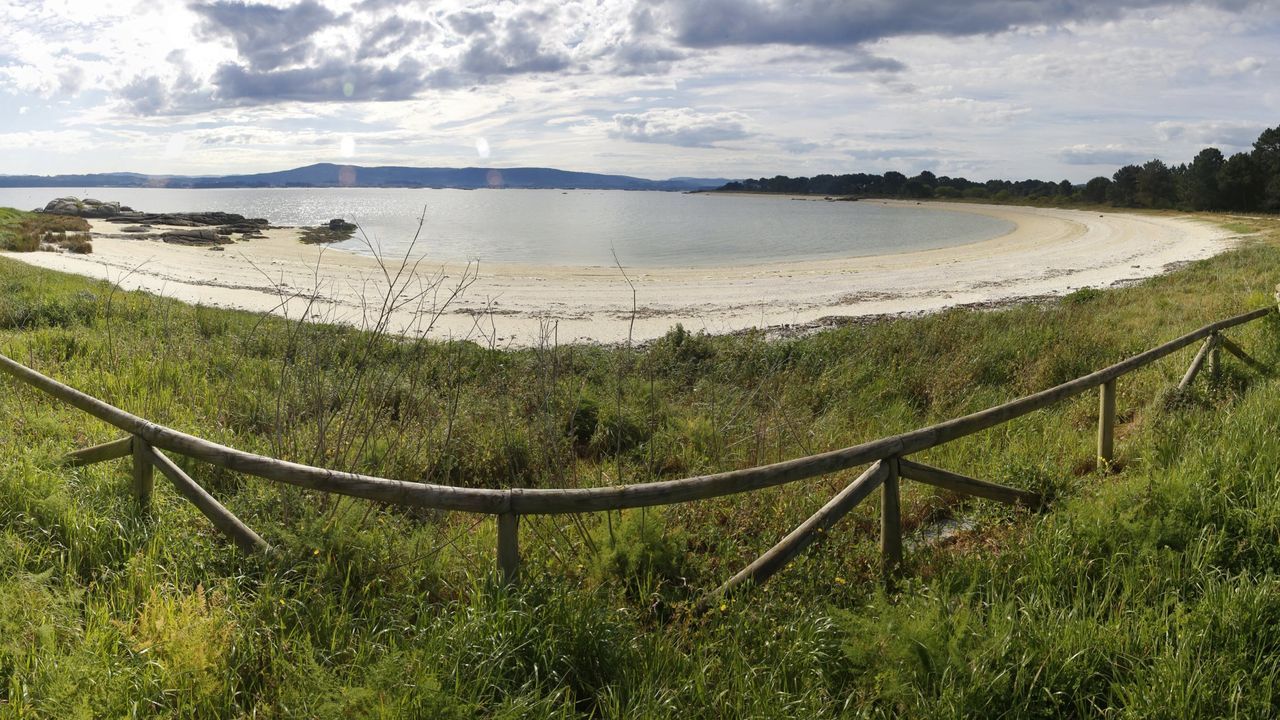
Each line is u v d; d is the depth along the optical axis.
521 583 3.36
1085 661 3.07
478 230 70.31
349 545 3.78
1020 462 5.37
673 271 35.81
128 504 4.12
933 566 4.09
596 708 2.96
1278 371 8.21
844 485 5.31
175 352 8.97
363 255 43.06
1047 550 3.96
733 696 2.91
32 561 3.56
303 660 2.92
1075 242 51.41
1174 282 21.98
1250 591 3.39
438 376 8.51
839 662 3.16
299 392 6.63
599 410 7.23
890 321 18.52
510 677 2.95
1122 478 5.47
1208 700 2.86
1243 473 4.68
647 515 4.19
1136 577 3.71
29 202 195.38
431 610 3.38
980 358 9.89
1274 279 17.91
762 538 4.44
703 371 10.87
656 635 3.27
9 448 4.79
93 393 6.73
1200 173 95.50
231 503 4.47
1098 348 10.20
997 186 171.75
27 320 11.33
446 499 3.34
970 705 2.87
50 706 2.59
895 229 73.81
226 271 31.73
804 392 8.82
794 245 54.00
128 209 85.25
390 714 2.54
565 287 28.86
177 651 2.81
